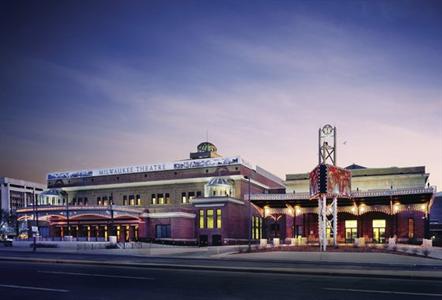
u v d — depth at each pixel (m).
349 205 59.16
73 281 18.69
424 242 45.81
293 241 55.03
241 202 74.00
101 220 77.19
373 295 14.86
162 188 83.25
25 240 63.94
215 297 14.44
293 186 72.81
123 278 19.72
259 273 22.08
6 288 16.59
